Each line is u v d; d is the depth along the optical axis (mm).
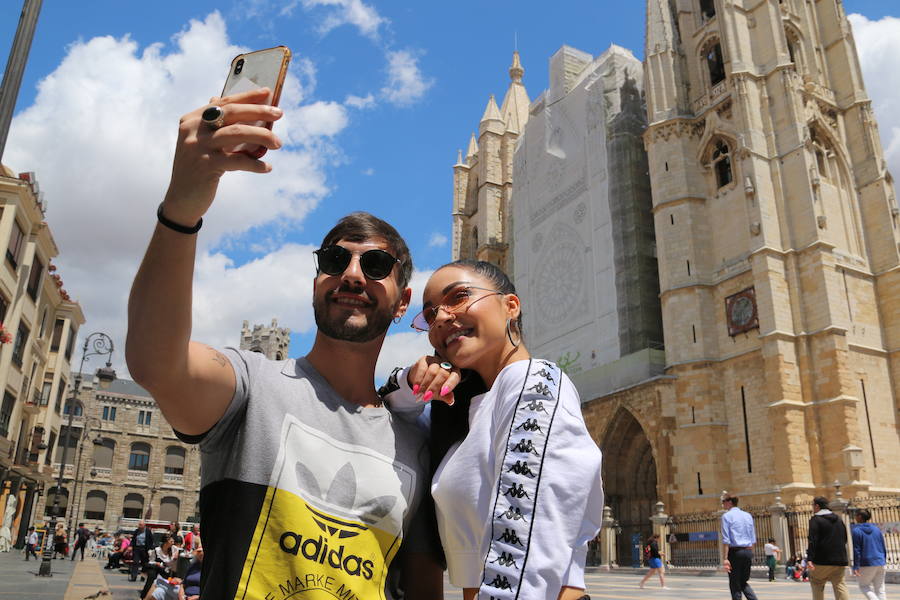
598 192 49094
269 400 2154
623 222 46469
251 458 2057
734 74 41531
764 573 27859
